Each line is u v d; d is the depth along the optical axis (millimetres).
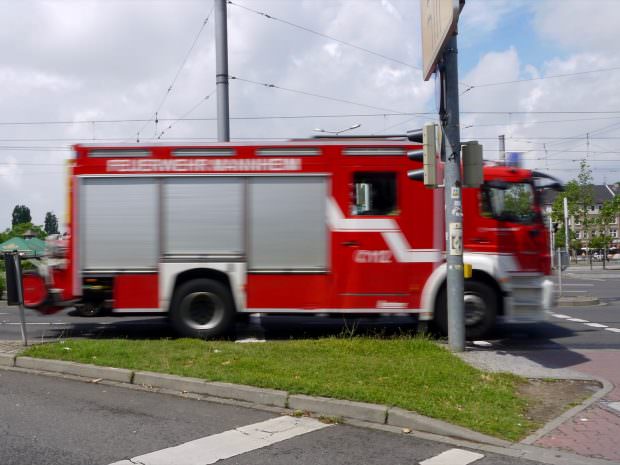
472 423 5566
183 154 10055
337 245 9992
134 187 10070
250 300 10000
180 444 5234
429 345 8859
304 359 7871
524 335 11375
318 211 10023
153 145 10078
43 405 6426
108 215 10062
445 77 8930
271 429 5637
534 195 10398
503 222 10273
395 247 9984
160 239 10023
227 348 8641
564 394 6793
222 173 10039
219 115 15680
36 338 10766
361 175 10055
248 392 6523
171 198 10055
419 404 5969
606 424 5754
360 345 8812
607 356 9008
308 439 5375
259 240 10023
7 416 6047
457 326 8930
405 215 10000
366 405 5953
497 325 12750
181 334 10039
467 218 10273
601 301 18422
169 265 10008
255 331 11391
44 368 8023
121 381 7355
